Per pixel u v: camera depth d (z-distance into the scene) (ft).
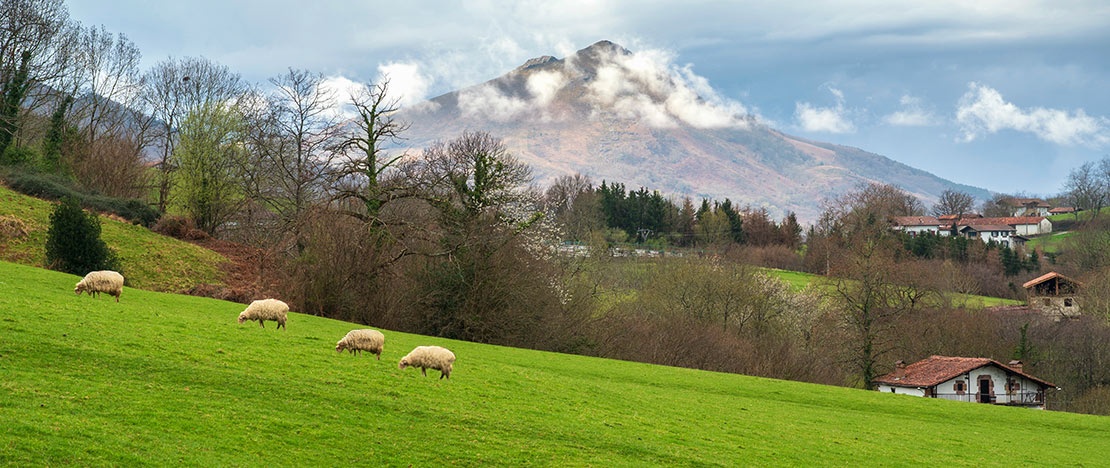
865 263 333.42
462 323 247.50
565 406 120.47
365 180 269.03
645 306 341.00
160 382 96.84
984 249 607.37
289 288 230.89
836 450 119.75
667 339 292.20
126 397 90.02
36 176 291.79
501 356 184.55
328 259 233.76
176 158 321.32
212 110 328.90
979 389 310.45
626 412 124.67
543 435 103.09
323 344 133.49
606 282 368.48
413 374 121.08
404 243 249.75
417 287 246.47
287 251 243.81
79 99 391.65
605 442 103.86
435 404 107.34
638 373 185.68
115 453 75.51
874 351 338.95
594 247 375.66
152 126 397.60
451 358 121.08
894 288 347.97
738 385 184.65
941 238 615.98
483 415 106.42
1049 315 405.18
